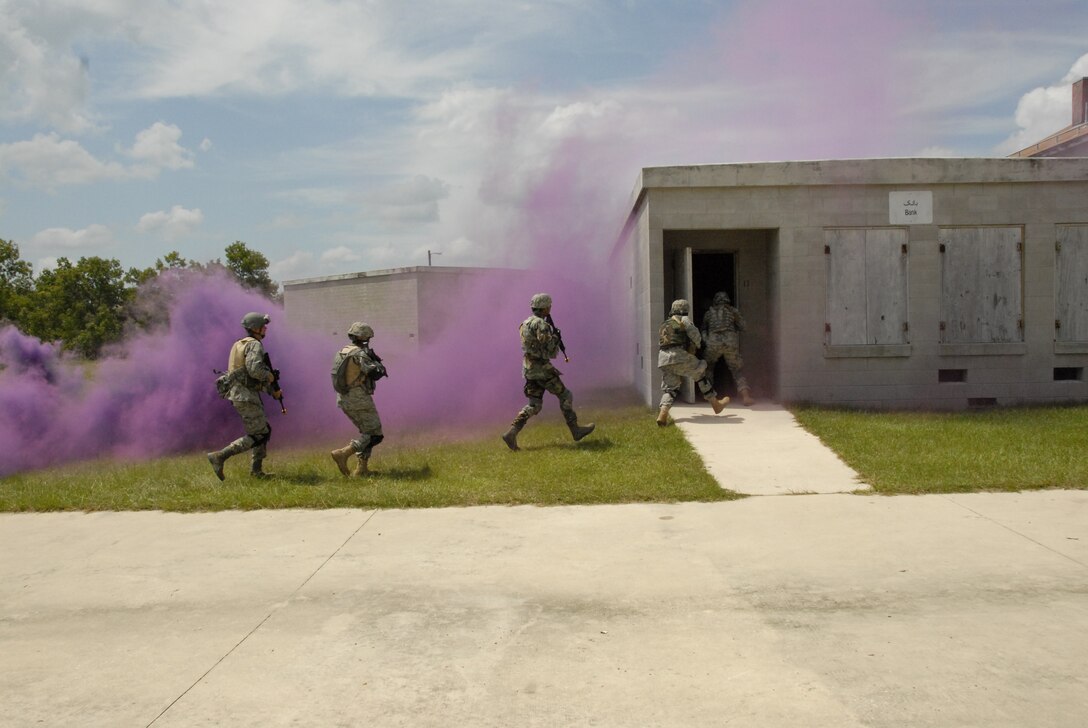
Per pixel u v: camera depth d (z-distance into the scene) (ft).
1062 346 38.58
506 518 21.30
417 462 29.09
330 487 24.91
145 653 13.50
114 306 118.01
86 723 11.13
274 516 22.29
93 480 28.35
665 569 16.92
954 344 38.40
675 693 11.48
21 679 12.62
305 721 11.00
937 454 26.73
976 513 20.45
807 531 19.35
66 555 19.26
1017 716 10.53
